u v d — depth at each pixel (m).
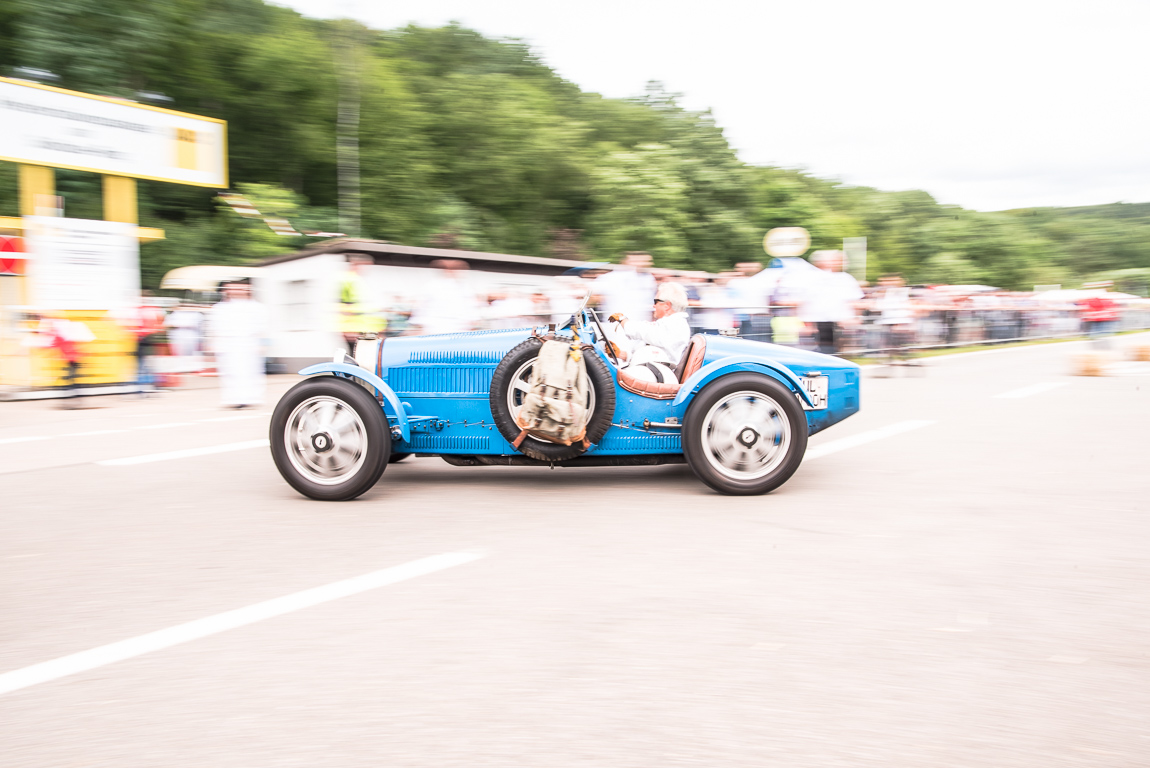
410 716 2.61
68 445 7.91
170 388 14.26
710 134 31.53
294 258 17.23
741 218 30.31
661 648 3.09
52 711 2.68
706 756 2.37
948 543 4.38
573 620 3.37
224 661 3.03
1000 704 2.65
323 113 32.91
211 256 26.34
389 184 34.38
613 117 41.41
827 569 3.97
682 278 16.11
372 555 4.28
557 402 5.29
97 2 24.33
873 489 5.67
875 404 10.18
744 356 5.70
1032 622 3.30
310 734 2.51
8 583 3.92
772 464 5.49
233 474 6.48
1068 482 5.80
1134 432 7.85
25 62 23.19
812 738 2.46
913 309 16.69
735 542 4.43
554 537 4.57
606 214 30.23
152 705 2.71
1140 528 4.62
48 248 12.83
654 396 5.60
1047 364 16.62
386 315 14.06
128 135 14.19
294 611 3.50
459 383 5.70
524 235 39.03
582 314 5.73
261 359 11.39
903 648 3.07
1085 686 2.76
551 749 2.41
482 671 2.92
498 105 39.56
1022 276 66.69
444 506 5.34
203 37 29.78
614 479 6.18
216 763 2.37
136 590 3.80
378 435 5.39
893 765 2.32
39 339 12.32
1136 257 124.31
